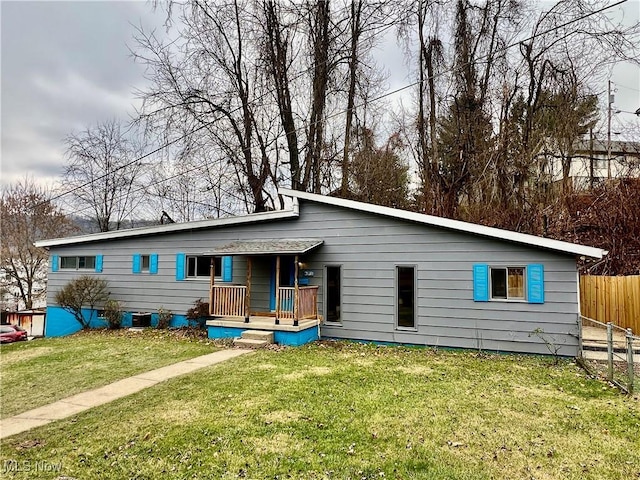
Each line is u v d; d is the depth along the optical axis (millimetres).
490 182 15336
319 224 11656
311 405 5883
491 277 9758
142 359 9305
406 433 4930
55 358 9883
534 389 6645
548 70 14836
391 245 10742
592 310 11969
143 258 14430
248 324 11031
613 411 5605
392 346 10414
